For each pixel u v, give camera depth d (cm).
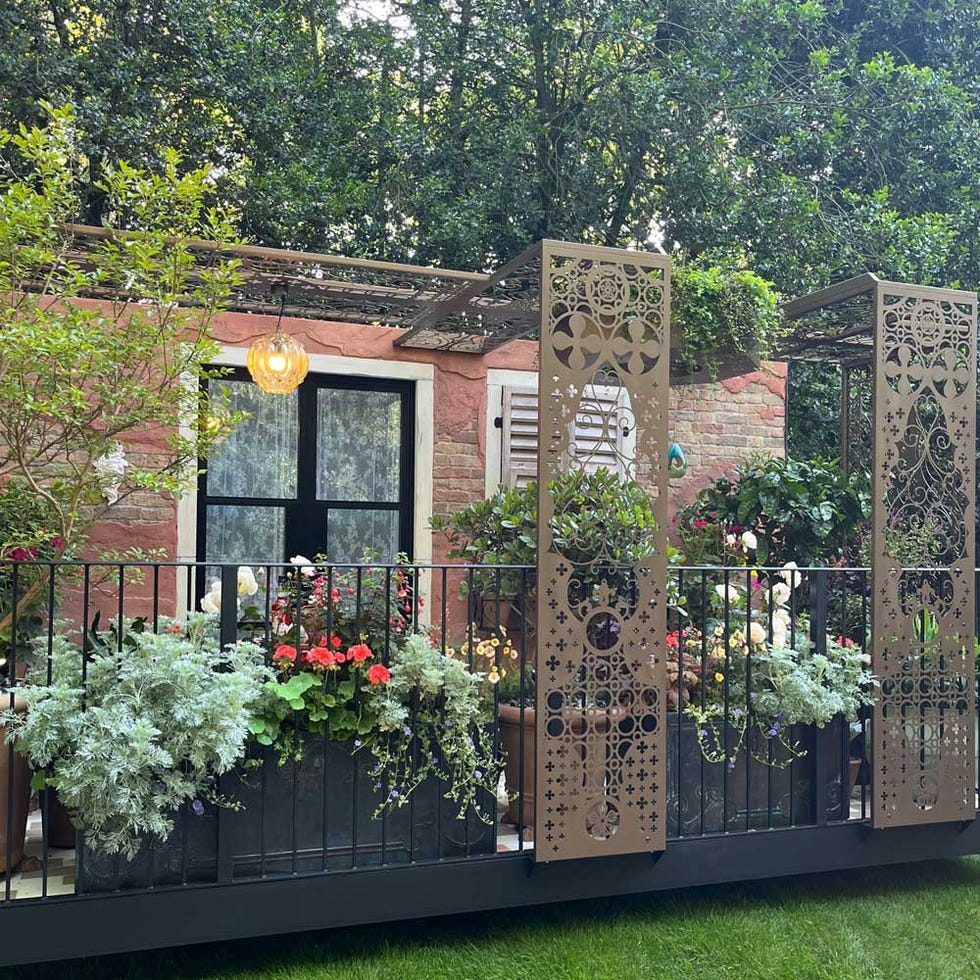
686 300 443
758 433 628
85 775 274
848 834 386
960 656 405
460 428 573
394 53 924
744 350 458
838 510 536
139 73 795
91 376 338
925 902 392
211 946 334
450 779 332
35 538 335
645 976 316
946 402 412
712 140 904
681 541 583
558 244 350
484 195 884
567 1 900
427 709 333
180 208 364
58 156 324
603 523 355
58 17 794
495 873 331
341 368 546
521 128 894
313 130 886
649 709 353
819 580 395
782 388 636
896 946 347
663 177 928
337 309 517
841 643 423
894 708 391
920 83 933
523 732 352
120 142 755
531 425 589
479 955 327
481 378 579
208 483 534
